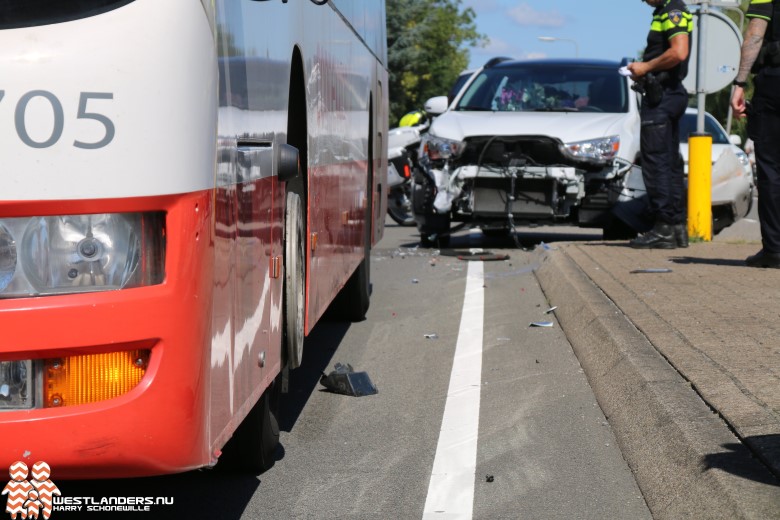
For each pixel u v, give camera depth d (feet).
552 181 43.45
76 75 10.21
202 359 10.94
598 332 23.29
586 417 18.97
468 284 36.35
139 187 10.36
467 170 44.32
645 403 17.16
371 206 31.48
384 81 36.37
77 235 10.32
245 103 13.08
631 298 26.61
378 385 21.93
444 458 16.81
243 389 13.05
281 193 16.05
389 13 233.55
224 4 11.92
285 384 17.08
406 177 62.75
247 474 16.08
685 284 29.12
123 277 10.43
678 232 39.47
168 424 10.61
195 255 10.80
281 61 15.81
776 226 32.30
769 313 23.99
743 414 15.39
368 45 30.35
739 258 35.63
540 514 14.19
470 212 44.98
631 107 46.06
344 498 14.94
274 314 15.55
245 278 13.11
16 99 10.12
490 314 30.22
